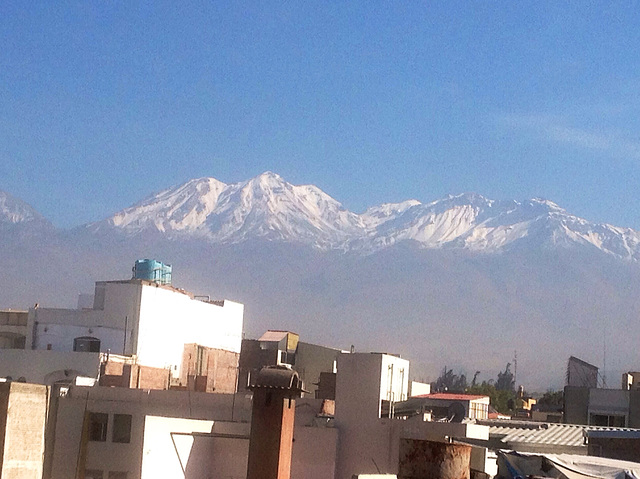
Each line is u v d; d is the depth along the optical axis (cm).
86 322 8781
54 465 5875
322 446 6144
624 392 8200
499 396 16425
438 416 8150
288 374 5194
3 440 4956
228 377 9719
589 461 4297
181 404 6500
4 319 9262
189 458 5947
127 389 6606
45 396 5231
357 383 6247
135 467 5747
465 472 4062
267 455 5106
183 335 9325
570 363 9175
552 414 9856
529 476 4044
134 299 8731
